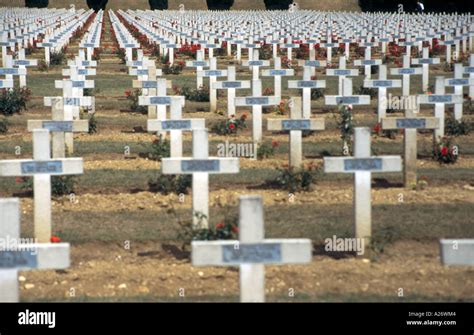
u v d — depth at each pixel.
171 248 12.85
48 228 12.12
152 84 22.45
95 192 16.12
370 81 21.75
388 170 12.09
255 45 38.34
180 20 57.59
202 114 24.52
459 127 21.75
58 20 57.62
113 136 21.58
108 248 12.88
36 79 31.52
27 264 8.49
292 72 24.86
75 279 11.60
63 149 16.00
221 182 16.67
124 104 26.08
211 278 11.62
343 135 20.28
